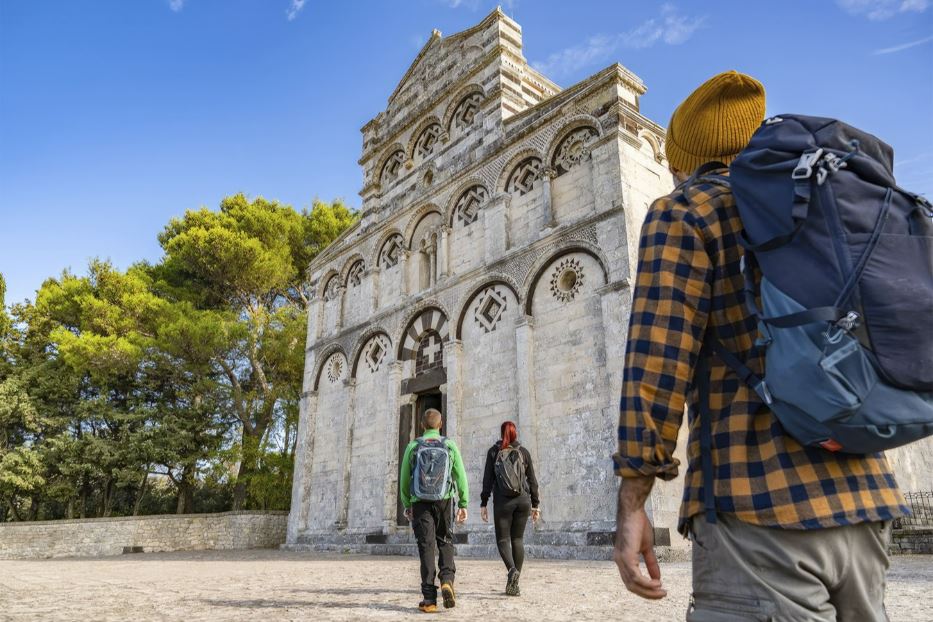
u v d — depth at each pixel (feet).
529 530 47.44
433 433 21.83
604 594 23.13
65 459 92.73
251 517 82.58
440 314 62.80
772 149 5.22
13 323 110.01
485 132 64.49
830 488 4.68
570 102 55.52
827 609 4.58
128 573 38.40
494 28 67.56
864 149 5.17
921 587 22.67
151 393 102.78
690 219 5.67
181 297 107.34
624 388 5.35
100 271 102.17
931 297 4.51
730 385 5.38
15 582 32.30
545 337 51.49
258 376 95.50
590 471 45.09
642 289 5.59
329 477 71.92
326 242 114.62
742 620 4.75
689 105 6.98
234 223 108.27
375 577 32.42
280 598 23.39
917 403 4.31
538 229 55.57
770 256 4.99
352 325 75.87
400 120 79.56
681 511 5.54
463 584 27.04
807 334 4.49
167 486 117.39
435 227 68.28
